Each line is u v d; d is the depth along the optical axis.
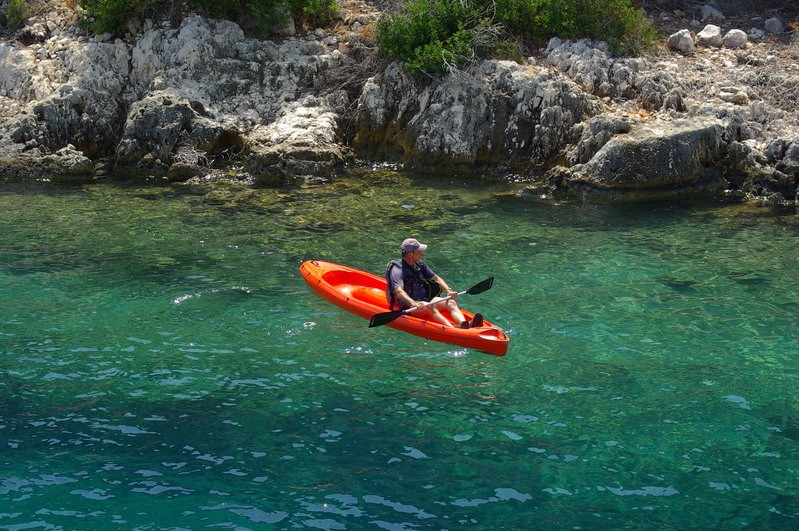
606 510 5.98
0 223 12.33
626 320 9.27
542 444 6.84
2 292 9.80
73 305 9.48
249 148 15.35
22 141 15.52
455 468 6.48
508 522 5.83
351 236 11.95
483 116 15.42
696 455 6.69
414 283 9.17
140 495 6.05
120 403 7.39
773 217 12.78
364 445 6.79
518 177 15.16
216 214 12.87
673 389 7.75
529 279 10.42
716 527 5.80
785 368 8.17
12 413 7.16
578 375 8.03
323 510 5.93
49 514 5.81
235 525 5.75
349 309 9.45
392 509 5.96
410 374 8.05
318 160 15.09
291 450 6.69
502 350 8.39
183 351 8.43
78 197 13.77
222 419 7.15
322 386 7.79
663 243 11.70
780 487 6.27
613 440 6.90
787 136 14.16
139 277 10.34
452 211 13.16
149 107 15.49
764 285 10.22
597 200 13.82
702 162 14.18
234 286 10.12
